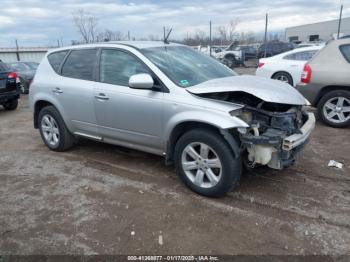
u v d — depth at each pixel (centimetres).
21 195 370
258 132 319
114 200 351
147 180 398
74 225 306
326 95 611
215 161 332
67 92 461
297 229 292
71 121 475
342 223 300
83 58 455
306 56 952
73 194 368
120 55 408
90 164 457
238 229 294
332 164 432
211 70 419
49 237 289
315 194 355
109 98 407
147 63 378
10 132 661
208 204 337
